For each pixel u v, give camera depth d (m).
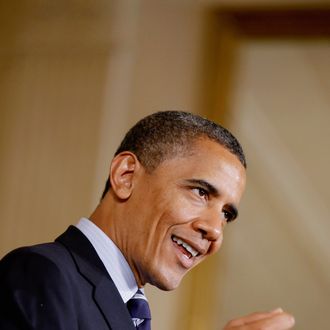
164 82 14.34
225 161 4.81
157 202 4.79
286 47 16.72
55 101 14.30
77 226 4.94
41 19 14.49
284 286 23.56
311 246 22.89
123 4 14.43
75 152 14.08
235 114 19.44
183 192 4.78
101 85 14.18
